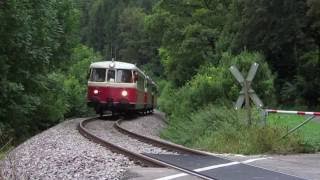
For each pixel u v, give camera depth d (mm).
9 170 12570
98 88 37750
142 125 35656
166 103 41469
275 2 44531
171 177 12430
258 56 32469
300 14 45531
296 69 48219
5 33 25047
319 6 41719
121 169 13766
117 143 20781
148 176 12586
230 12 49875
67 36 33719
